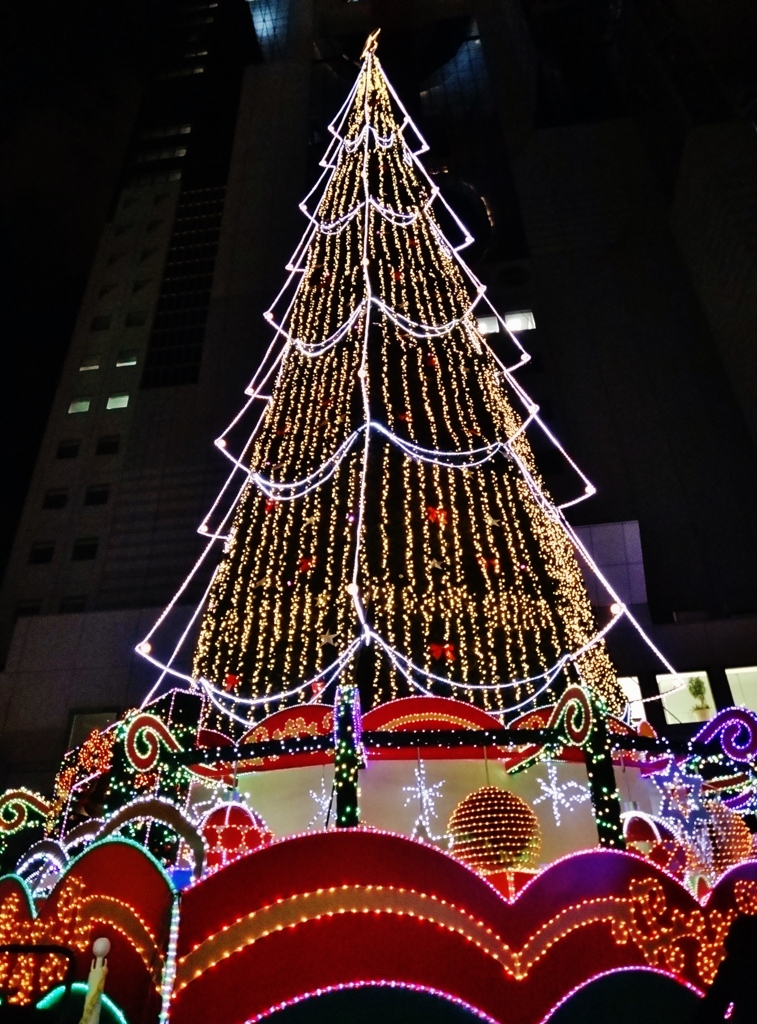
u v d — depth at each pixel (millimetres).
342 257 21875
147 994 6445
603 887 7434
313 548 14406
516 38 44875
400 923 6715
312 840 6934
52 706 24562
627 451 29703
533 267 35562
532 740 8883
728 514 27812
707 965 7363
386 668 12453
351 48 47719
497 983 6707
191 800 10867
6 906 6934
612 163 38531
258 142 44094
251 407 33312
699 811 11102
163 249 40469
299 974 6410
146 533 30438
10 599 29500
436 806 9906
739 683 22703
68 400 35375
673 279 34062
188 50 51031
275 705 12695
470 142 41344
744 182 31719
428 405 16875
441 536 14312
